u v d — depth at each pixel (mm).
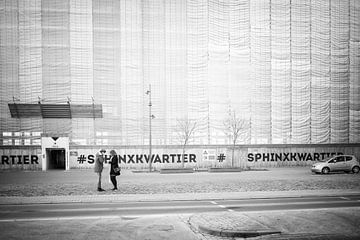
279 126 42844
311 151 42875
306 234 9930
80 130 39656
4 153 37781
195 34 41875
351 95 44438
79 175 30750
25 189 20391
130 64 40688
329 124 43812
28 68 39125
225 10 42438
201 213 12781
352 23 44531
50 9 39500
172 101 41188
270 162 41906
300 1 43688
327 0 44188
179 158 40156
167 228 10766
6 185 22562
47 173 33312
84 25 40062
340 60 44344
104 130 40000
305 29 43750
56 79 39531
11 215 12930
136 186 21609
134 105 40562
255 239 9609
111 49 40469
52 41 39531
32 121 39000
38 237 9766
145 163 39719
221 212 13070
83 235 9977
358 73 44562
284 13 43375
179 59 41531
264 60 42906
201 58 41906
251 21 42812
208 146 40844
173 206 14891
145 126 40594
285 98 43125
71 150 38812
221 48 42281
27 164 37906
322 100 43812
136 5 40969
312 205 14961
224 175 30484
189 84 41594
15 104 38625
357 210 13406
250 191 19266
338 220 11562
